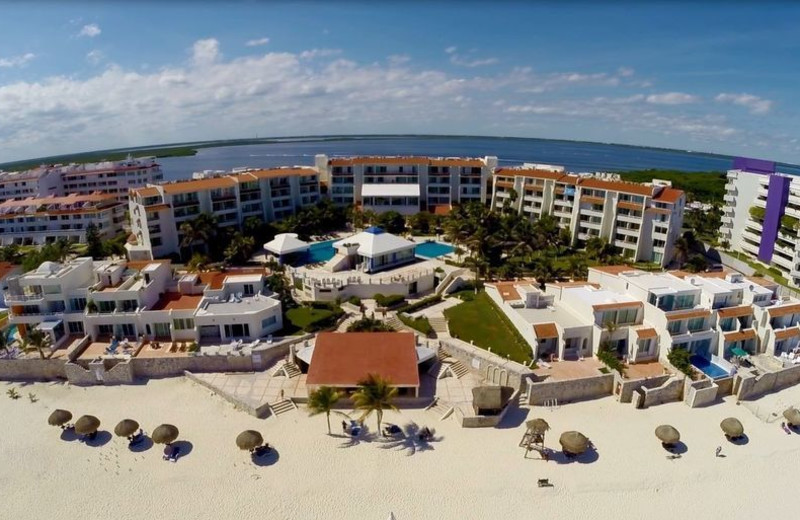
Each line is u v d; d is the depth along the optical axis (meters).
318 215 120.31
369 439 50.16
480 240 91.19
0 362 60.22
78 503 42.56
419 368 61.56
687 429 52.53
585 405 56.09
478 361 61.00
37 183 154.50
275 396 56.09
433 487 44.31
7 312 76.88
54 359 60.41
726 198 116.12
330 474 45.62
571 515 41.72
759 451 49.66
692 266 98.44
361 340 61.31
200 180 114.50
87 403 56.06
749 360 63.94
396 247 95.25
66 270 68.38
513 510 42.06
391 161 135.62
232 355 60.62
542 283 86.06
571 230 115.81
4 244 125.88
